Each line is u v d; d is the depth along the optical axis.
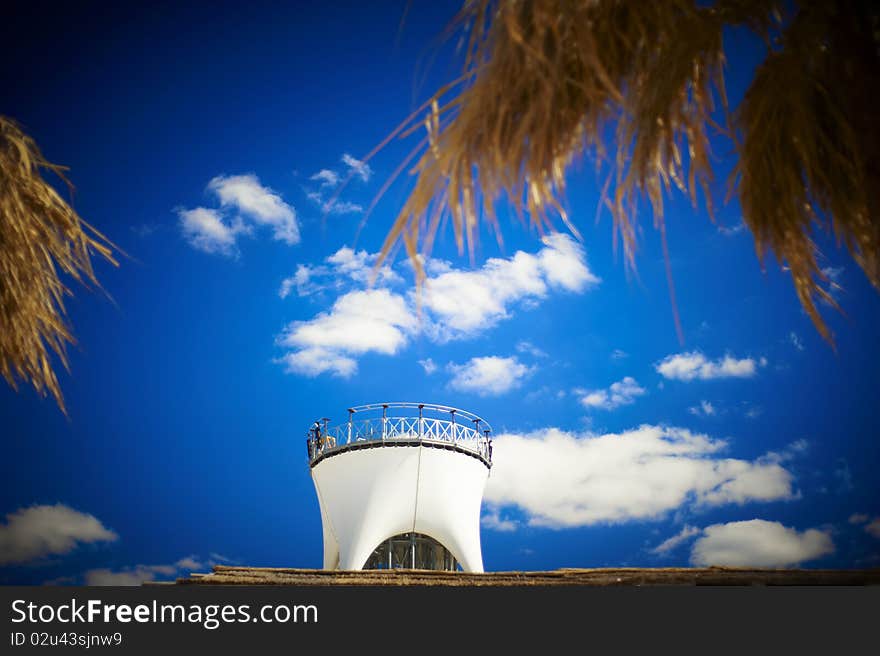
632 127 4.33
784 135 4.91
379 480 41.53
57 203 7.57
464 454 42.84
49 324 7.48
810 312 5.05
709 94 4.68
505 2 3.96
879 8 4.52
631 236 4.25
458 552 41.69
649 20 4.40
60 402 7.54
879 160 4.48
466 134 3.92
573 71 4.18
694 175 4.65
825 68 4.65
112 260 7.76
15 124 7.55
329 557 43.44
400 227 3.89
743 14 4.59
